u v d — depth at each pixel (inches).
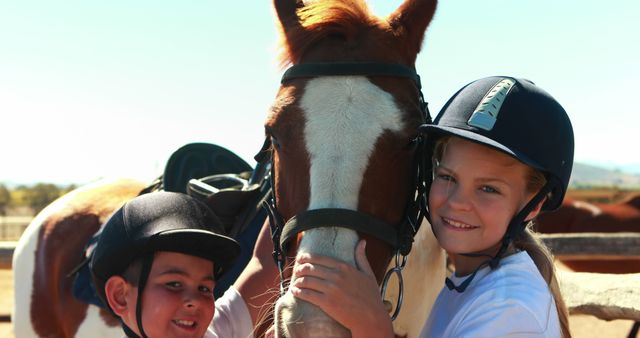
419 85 84.7
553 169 67.6
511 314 62.3
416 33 86.1
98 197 157.5
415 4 86.4
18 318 151.8
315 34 80.6
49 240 150.9
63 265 144.0
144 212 69.9
